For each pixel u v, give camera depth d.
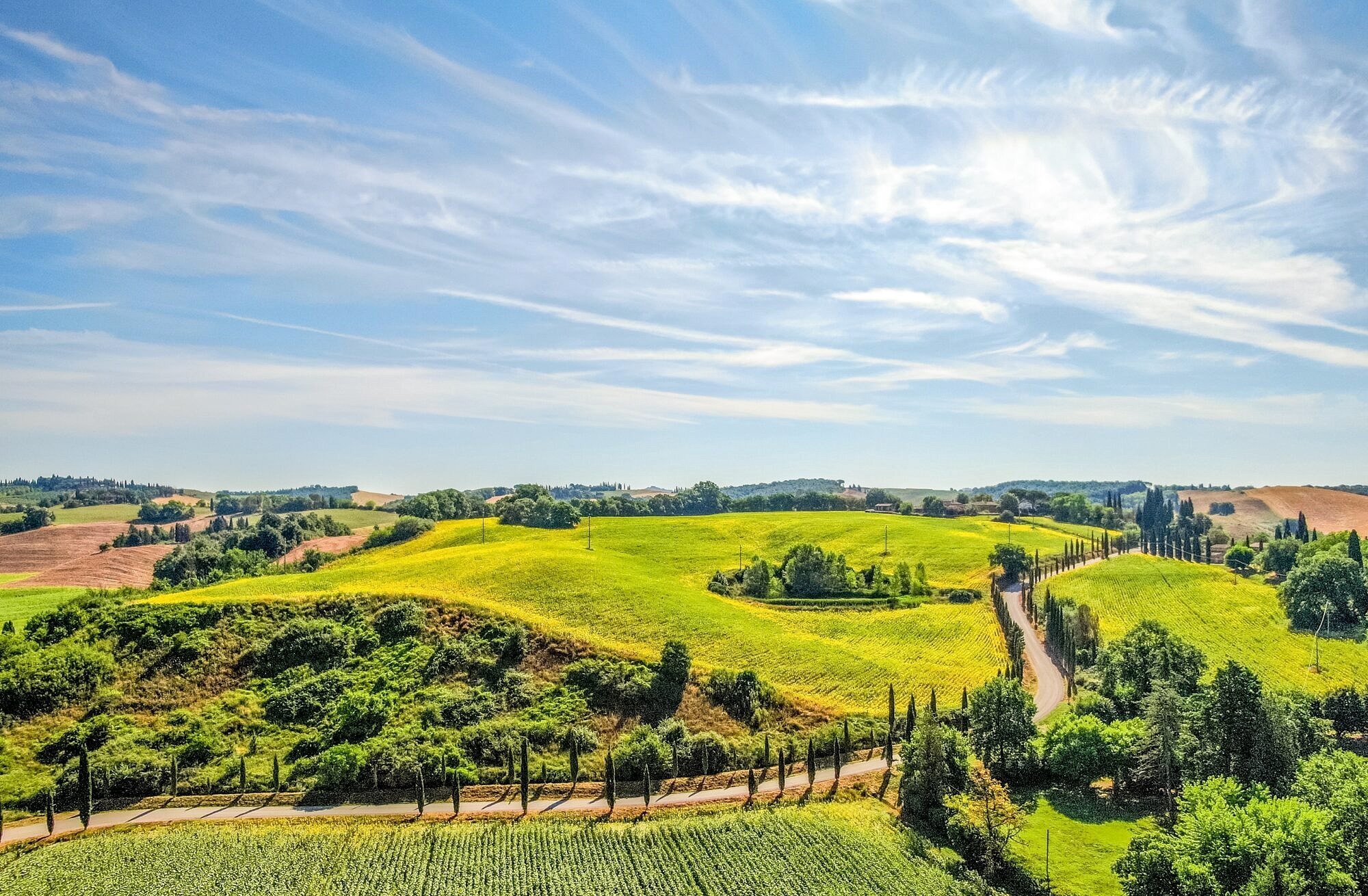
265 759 91.12
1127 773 91.69
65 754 89.62
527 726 97.75
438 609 121.69
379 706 97.38
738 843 73.94
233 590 132.12
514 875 68.62
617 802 83.44
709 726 101.81
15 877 68.12
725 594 176.00
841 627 154.75
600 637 122.69
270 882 67.44
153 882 67.19
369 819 78.56
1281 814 63.59
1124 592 190.88
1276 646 153.25
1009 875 72.75
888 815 81.69
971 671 133.62
